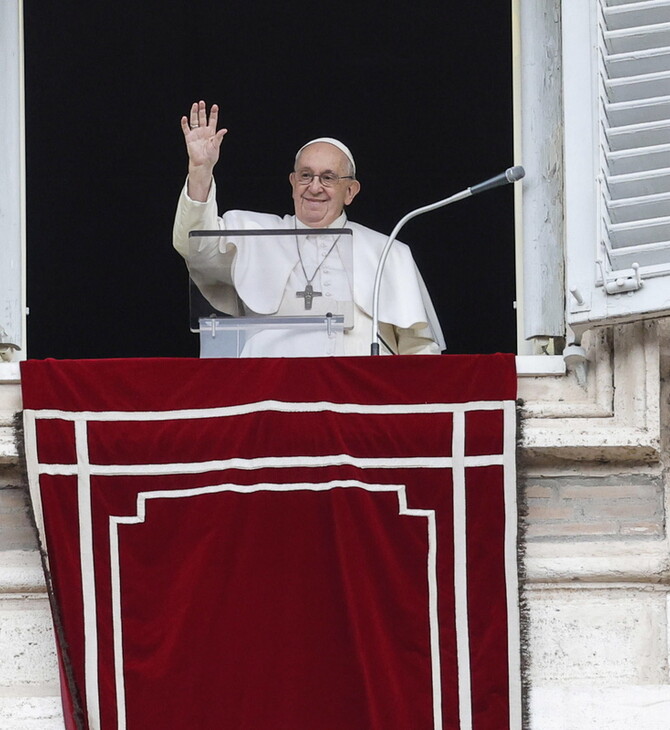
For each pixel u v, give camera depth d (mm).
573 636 20906
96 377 20531
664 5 21391
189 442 20359
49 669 20719
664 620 20953
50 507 20266
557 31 23734
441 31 35094
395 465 20375
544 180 23391
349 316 21172
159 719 19828
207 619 20016
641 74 21234
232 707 19891
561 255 23156
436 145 36438
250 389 20500
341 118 36469
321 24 35125
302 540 20219
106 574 20109
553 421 21125
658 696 20500
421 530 20281
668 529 21141
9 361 23594
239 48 35438
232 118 36344
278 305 21141
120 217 36281
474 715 20000
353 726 19859
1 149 23906
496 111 35938
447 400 20484
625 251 20656
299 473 20328
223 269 21281
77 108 35531
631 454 21078
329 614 20094
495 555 20250
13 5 24344
